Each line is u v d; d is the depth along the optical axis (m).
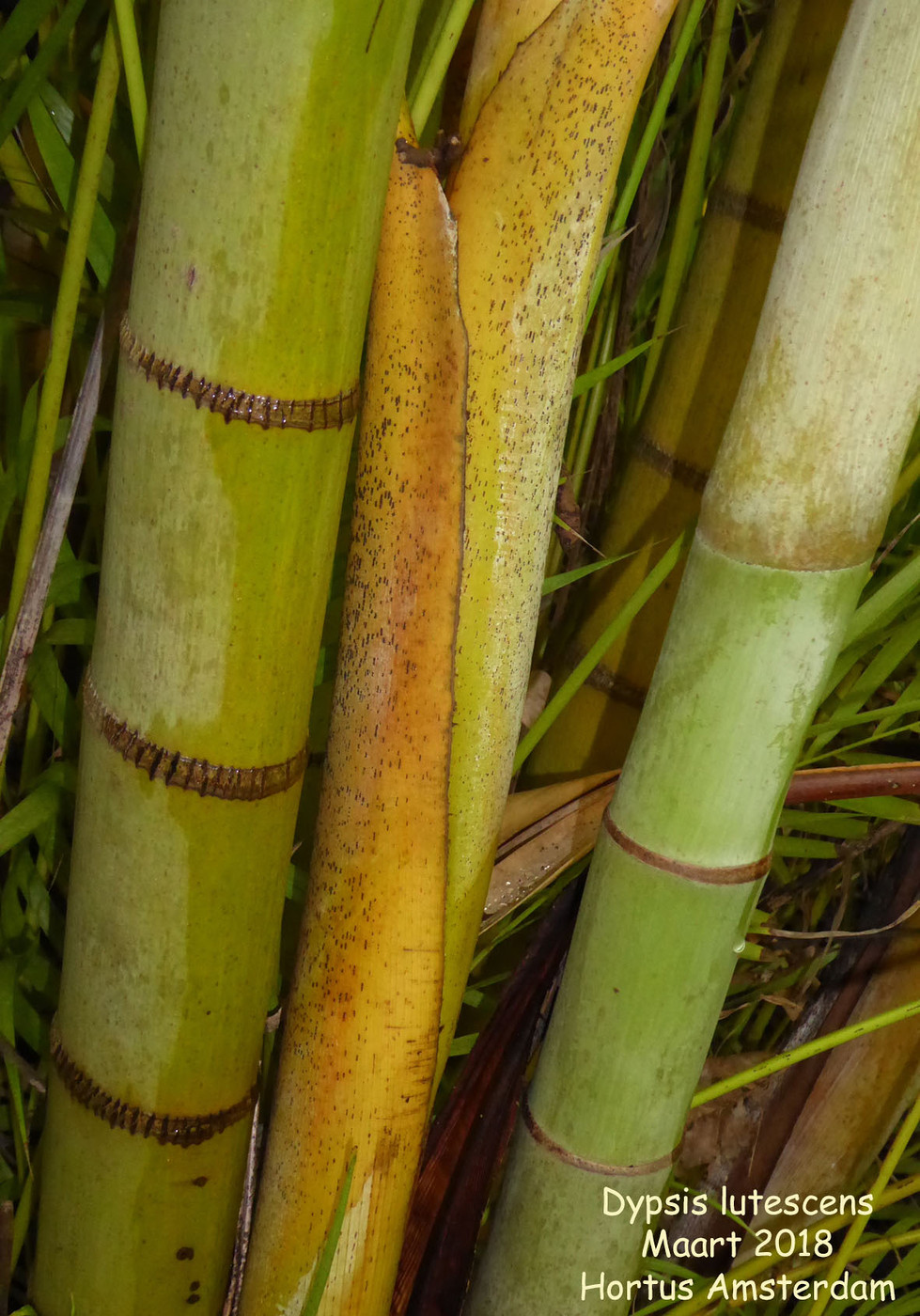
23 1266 0.57
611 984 0.45
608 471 0.61
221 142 0.36
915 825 0.60
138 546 0.40
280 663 0.41
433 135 0.47
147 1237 0.47
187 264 0.38
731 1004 0.67
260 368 0.38
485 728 0.45
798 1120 0.61
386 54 0.36
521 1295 0.49
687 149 0.64
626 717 0.59
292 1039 0.46
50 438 0.44
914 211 0.38
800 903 0.67
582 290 0.42
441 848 0.44
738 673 0.42
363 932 0.44
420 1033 0.45
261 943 0.45
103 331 0.43
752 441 0.40
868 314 0.39
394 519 0.42
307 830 0.55
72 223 0.42
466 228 0.41
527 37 0.41
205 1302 0.49
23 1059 0.50
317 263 0.38
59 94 0.51
